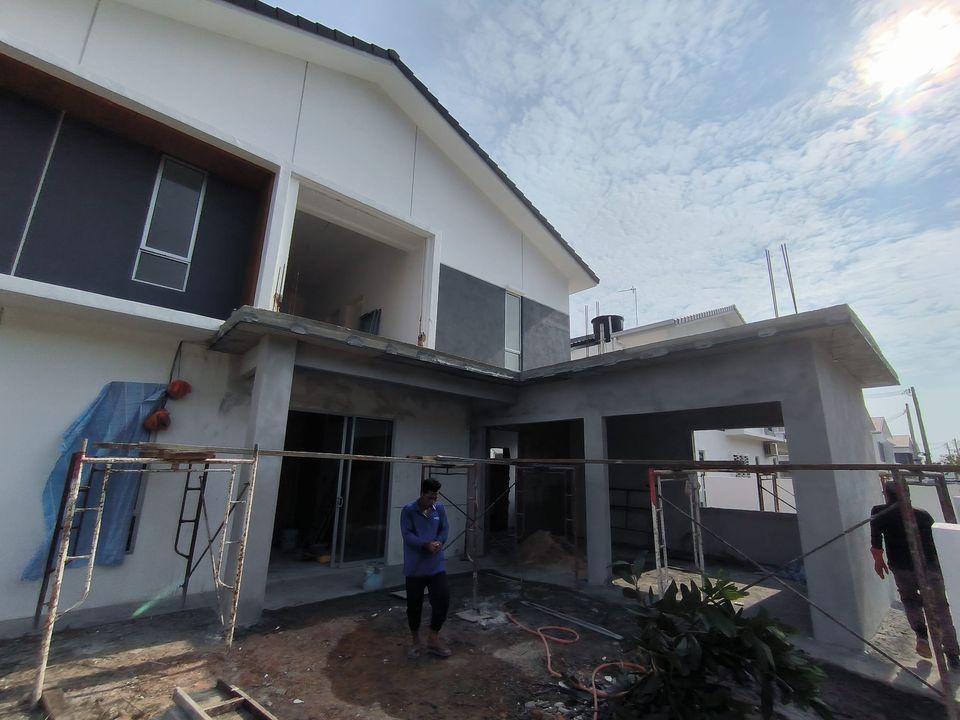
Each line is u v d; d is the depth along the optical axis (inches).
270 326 209.8
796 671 119.3
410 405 343.3
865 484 251.6
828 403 208.4
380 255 412.5
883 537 193.9
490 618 213.5
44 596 194.2
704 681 123.5
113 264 229.9
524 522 465.7
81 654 163.9
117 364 224.7
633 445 442.9
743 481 548.1
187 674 152.9
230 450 174.7
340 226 354.0
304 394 292.7
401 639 187.2
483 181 413.1
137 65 242.5
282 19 279.7
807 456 200.7
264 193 285.4
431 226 362.3
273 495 213.2
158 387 232.1
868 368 254.7
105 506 211.2
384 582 271.3
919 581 121.5
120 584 213.8
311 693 143.8
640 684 132.2
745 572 325.1
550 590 264.7
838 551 188.9
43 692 135.0
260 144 278.8
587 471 288.2
